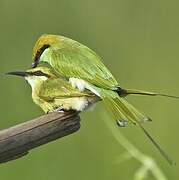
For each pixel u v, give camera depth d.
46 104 10.04
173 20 16.55
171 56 16.42
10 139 8.73
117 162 14.47
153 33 16.41
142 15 16.34
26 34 15.53
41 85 10.08
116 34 16.08
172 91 16.23
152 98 16.05
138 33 16.27
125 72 16.11
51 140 9.05
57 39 10.26
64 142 14.81
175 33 16.58
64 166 14.72
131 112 9.65
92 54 10.12
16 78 15.03
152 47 16.36
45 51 10.22
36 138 8.88
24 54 15.41
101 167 14.82
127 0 16.22
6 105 15.05
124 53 16.12
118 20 16.11
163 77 16.23
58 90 9.94
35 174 14.48
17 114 15.02
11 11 15.55
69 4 15.78
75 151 14.85
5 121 15.03
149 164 11.13
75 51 10.09
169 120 15.88
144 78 16.16
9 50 15.39
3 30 15.48
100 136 14.97
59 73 10.10
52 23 15.70
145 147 15.07
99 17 15.98
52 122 8.98
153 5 16.48
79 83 9.96
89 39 15.91
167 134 15.77
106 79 9.92
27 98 15.02
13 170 14.39
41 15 15.62
